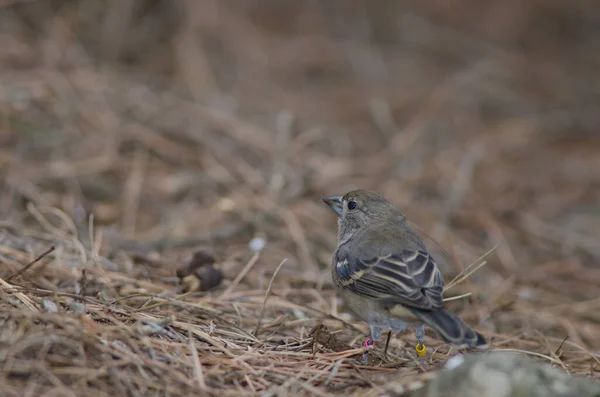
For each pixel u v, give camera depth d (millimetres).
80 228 11359
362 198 9062
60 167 13242
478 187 15516
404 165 15484
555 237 14000
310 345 8156
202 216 12812
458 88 19281
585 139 17969
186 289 9625
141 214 12859
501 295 11461
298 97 18656
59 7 17922
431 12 22656
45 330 6730
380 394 6863
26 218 11641
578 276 12797
